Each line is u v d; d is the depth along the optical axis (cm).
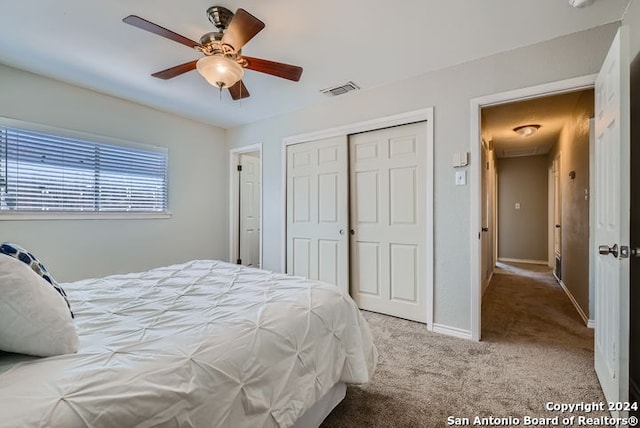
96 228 304
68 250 285
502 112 353
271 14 185
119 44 218
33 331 83
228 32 165
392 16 187
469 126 241
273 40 213
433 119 258
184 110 359
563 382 176
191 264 225
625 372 132
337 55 234
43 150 271
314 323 131
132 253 332
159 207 358
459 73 246
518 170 629
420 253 278
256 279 180
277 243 380
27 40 213
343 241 322
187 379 84
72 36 208
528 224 620
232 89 242
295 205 364
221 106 346
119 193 323
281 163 374
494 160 556
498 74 229
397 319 287
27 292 83
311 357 124
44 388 70
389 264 297
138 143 337
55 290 98
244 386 97
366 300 314
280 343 113
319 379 125
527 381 178
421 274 278
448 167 251
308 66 250
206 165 409
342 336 146
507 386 173
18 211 256
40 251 269
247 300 137
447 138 251
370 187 309
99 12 183
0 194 249
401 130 288
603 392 164
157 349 90
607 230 159
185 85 289
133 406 73
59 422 63
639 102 160
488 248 430
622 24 187
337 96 317
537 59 215
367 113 299
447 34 206
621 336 133
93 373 77
